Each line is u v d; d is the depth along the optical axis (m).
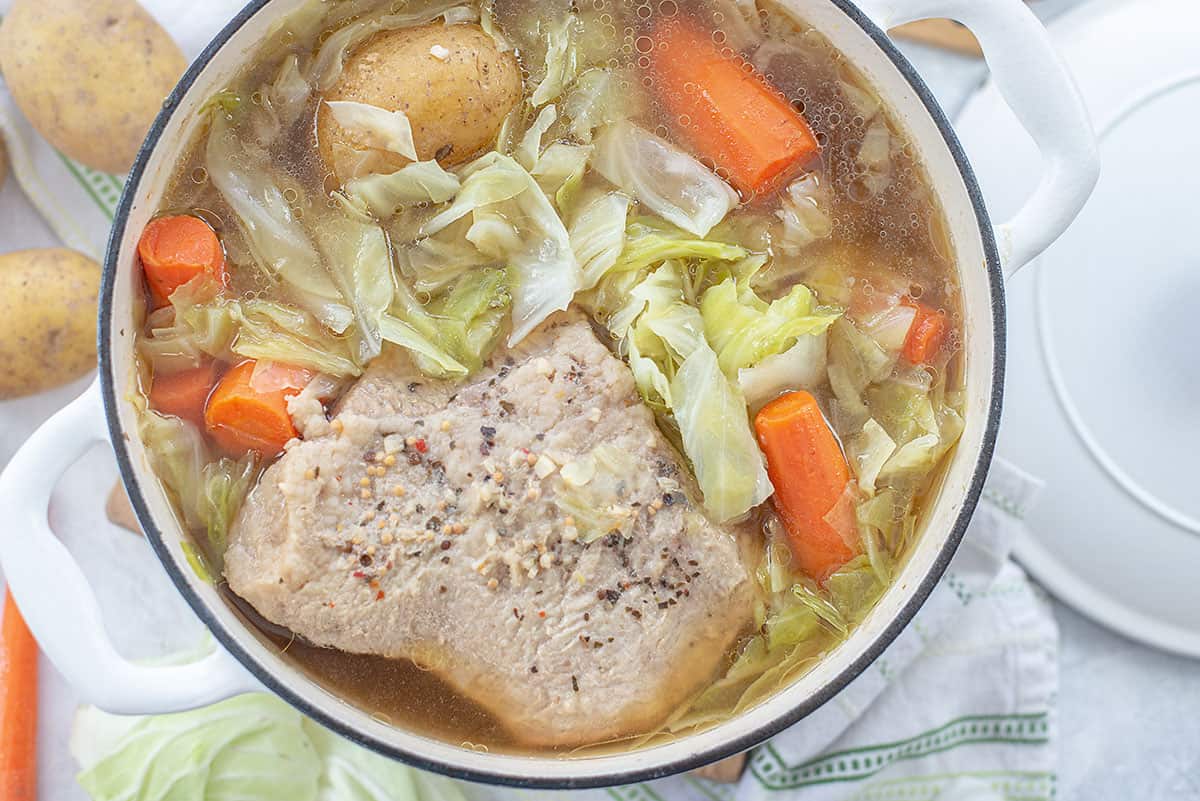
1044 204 0.46
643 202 0.47
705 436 0.45
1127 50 0.56
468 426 0.45
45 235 0.56
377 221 0.46
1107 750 0.58
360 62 0.45
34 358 0.53
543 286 0.46
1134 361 0.56
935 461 0.47
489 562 0.45
